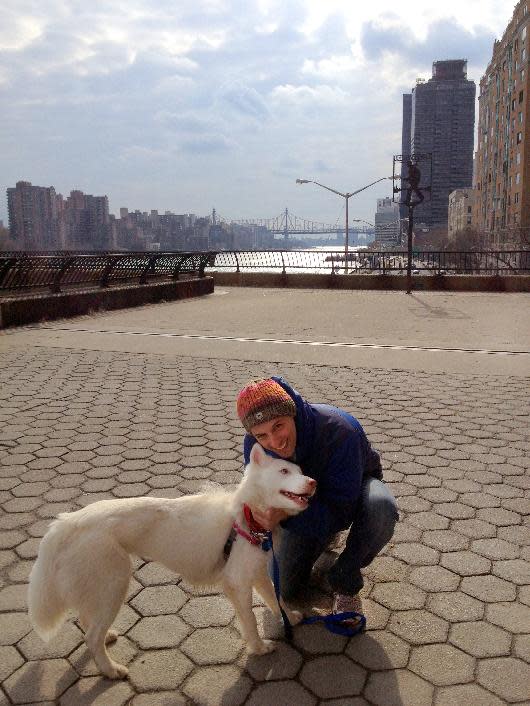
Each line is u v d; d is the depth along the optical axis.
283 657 2.61
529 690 2.38
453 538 3.58
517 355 9.01
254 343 10.00
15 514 3.87
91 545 2.38
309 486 2.35
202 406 6.40
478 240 79.19
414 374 7.88
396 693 2.37
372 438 5.37
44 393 6.89
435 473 4.56
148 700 2.37
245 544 2.50
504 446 5.16
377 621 2.83
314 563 3.28
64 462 4.77
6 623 2.82
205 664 2.57
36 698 2.38
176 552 2.53
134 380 7.55
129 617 2.88
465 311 14.61
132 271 16.39
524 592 3.04
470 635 2.72
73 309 13.29
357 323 12.48
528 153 76.69
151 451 5.02
